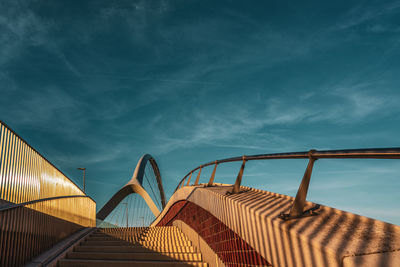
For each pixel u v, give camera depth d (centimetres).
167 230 1125
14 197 601
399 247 171
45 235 723
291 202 345
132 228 1161
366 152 185
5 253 518
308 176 278
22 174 643
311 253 212
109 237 946
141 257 712
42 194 755
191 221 884
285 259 254
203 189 651
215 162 680
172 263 643
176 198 1177
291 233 243
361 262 167
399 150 158
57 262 662
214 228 580
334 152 222
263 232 305
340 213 259
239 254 417
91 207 1349
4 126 564
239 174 489
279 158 334
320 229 230
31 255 629
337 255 180
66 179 988
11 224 543
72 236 933
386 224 210
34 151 711
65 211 927
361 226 221
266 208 332
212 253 597
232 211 421
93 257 719
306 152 274
